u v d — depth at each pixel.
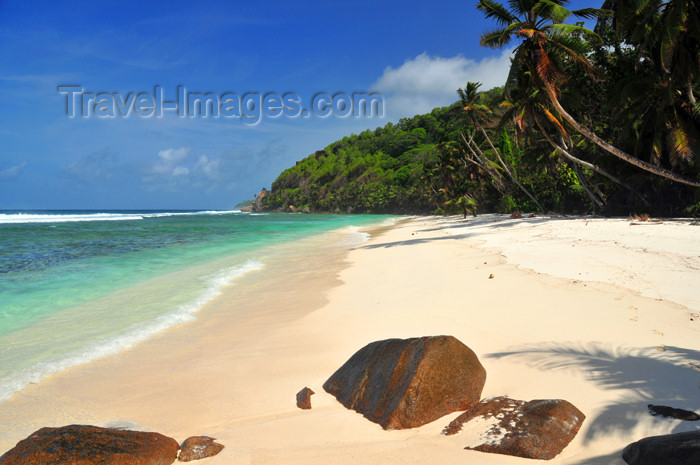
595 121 32.31
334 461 3.09
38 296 10.58
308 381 5.11
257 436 3.65
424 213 113.81
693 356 4.53
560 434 3.12
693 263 9.43
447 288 9.50
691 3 20.59
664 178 26.97
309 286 11.68
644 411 3.37
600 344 5.17
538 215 39.75
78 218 77.00
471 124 53.38
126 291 11.27
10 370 5.80
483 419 3.48
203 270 14.99
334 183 189.12
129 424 4.25
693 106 22.44
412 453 3.13
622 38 26.58
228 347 6.72
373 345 4.70
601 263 10.48
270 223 62.25
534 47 23.61
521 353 5.11
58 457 3.04
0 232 35.66
